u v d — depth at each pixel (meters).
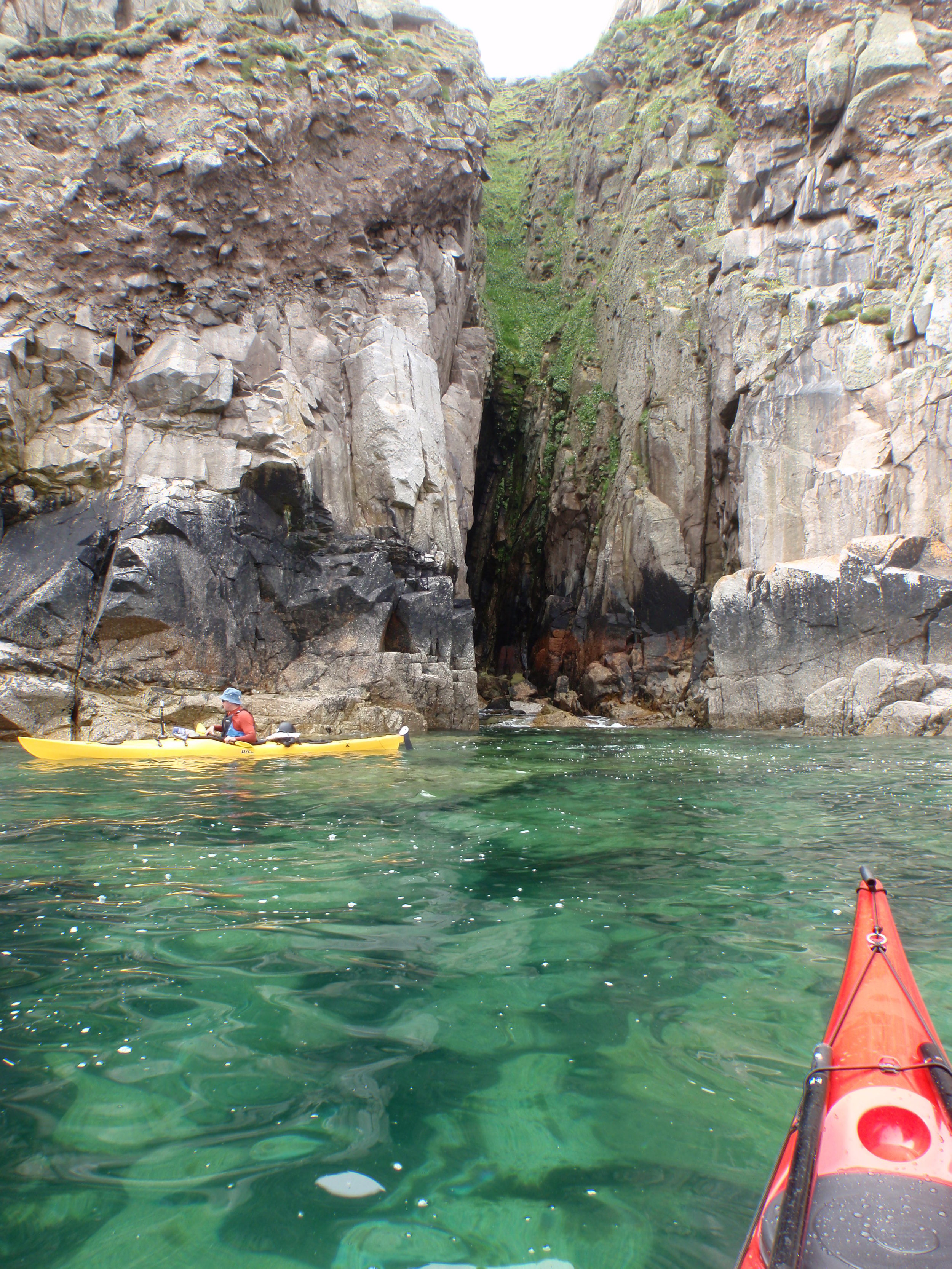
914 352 15.17
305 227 15.73
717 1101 2.01
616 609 19.45
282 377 14.37
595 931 3.23
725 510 18.00
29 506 12.37
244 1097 2.02
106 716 11.42
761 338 16.91
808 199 17.30
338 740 10.95
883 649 14.14
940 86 16.53
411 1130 1.88
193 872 4.04
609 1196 1.65
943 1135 1.51
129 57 15.41
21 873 3.99
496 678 22.34
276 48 15.85
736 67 18.92
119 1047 2.26
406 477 15.20
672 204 20.12
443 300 18.09
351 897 3.66
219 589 12.91
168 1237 1.52
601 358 22.36
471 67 20.19
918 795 6.57
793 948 3.04
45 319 13.05
